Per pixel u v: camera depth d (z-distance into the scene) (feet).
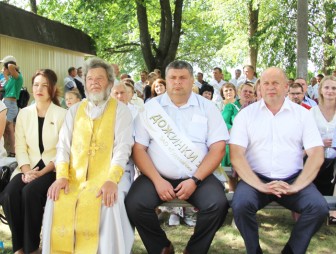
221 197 10.80
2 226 14.89
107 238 10.44
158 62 48.57
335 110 14.38
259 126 11.67
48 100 12.36
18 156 12.10
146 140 11.82
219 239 13.87
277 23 56.75
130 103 17.29
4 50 36.47
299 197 10.84
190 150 11.50
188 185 10.91
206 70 104.73
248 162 11.97
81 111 11.67
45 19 42.68
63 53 47.50
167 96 12.08
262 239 13.91
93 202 10.57
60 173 11.07
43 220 10.98
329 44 59.72
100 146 11.27
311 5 56.80
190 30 96.07
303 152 12.04
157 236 11.10
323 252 12.91
